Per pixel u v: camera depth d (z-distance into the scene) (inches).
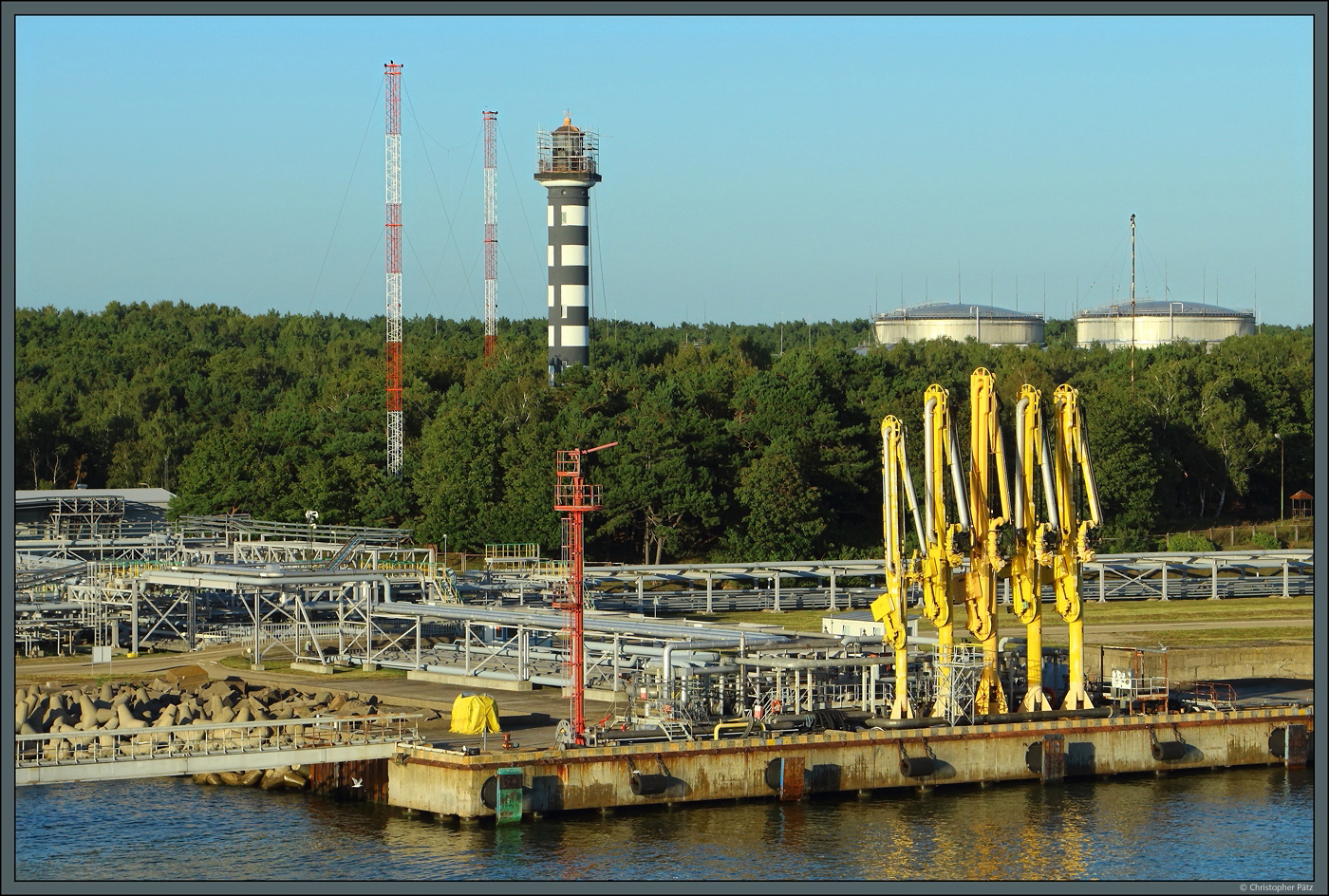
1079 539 3934.5
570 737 3486.7
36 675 4694.9
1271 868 3117.6
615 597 6122.1
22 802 3582.7
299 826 3336.6
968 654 3848.4
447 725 3821.4
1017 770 3769.7
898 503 3752.5
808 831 3319.4
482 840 3211.1
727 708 3811.5
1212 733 3946.9
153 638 5472.4
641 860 3090.6
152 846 3203.7
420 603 5275.6
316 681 4613.7
